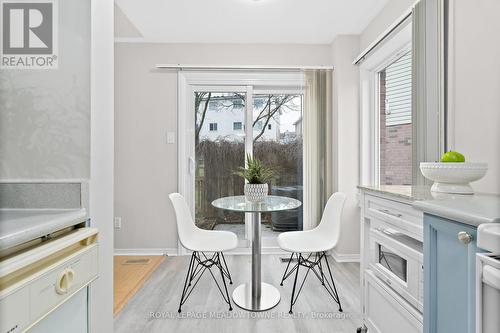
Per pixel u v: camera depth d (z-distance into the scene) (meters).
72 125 1.06
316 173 3.09
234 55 3.15
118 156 3.12
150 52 3.12
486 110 1.33
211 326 1.78
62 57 1.06
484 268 0.64
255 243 2.12
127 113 3.12
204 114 3.24
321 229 2.30
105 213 1.19
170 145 3.13
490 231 0.63
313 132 3.10
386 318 1.43
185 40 3.09
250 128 3.20
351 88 2.99
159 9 2.51
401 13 2.20
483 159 1.34
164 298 2.14
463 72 1.47
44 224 0.79
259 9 2.51
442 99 1.61
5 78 1.05
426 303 1.00
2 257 0.67
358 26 2.81
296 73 3.16
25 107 1.06
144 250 3.13
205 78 3.14
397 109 2.58
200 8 2.49
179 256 3.09
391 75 2.66
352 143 2.99
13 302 0.62
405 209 1.28
